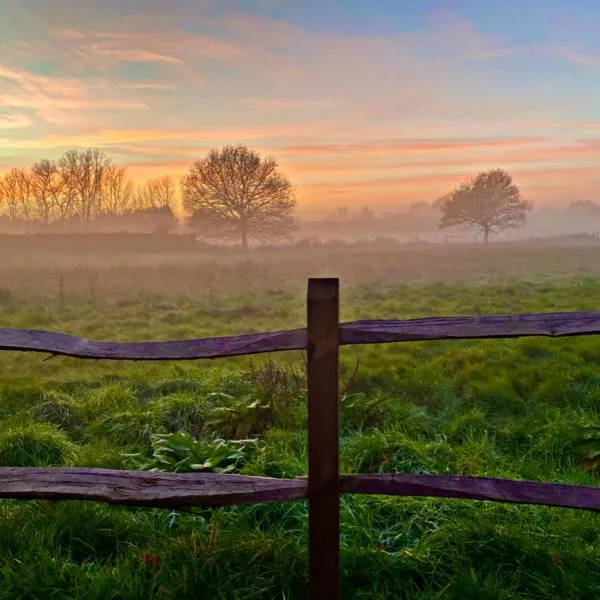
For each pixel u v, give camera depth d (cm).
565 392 557
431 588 258
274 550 272
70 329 1056
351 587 259
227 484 232
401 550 282
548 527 296
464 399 565
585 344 750
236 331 1040
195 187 3966
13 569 264
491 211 5388
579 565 264
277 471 370
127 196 4009
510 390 567
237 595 245
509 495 222
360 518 308
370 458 392
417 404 562
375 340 222
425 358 749
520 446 434
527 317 227
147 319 1180
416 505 319
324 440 224
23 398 584
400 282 1989
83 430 496
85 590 249
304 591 251
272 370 557
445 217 5588
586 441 408
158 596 246
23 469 243
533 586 254
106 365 739
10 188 3528
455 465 385
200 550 273
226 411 486
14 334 248
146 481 236
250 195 3906
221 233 3988
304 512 315
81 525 301
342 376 638
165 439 425
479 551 278
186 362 754
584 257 3022
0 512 312
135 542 295
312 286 221
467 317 228
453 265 2683
